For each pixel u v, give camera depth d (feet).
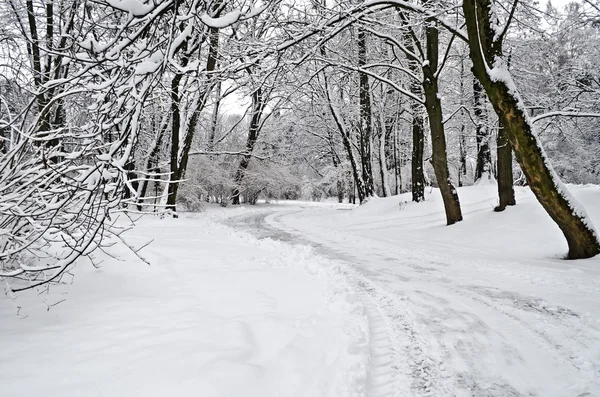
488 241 33.47
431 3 34.45
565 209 24.61
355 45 46.55
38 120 12.58
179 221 48.93
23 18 31.58
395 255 29.84
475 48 25.85
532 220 35.35
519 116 24.67
